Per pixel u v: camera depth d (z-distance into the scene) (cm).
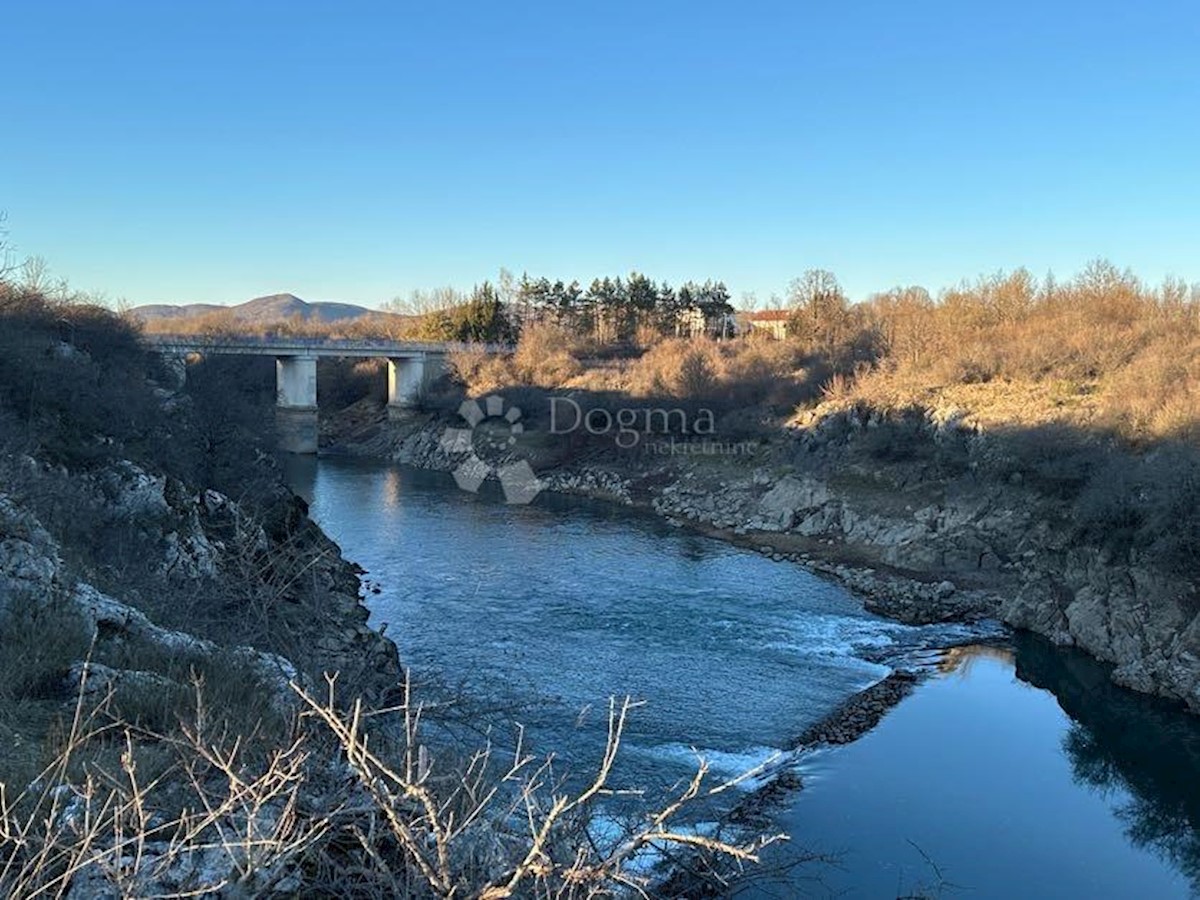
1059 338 5497
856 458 5284
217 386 4228
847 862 1625
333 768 716
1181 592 2878
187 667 1157
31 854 549
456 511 5419
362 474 6925
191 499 2727
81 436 2558
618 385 7444
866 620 3384
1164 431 3750
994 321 6600
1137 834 1803
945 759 2152
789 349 7456
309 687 995
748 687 2602
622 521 5303
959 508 4369
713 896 874
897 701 2545
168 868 536
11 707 921
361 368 10000
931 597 3722
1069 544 3494
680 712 2378
